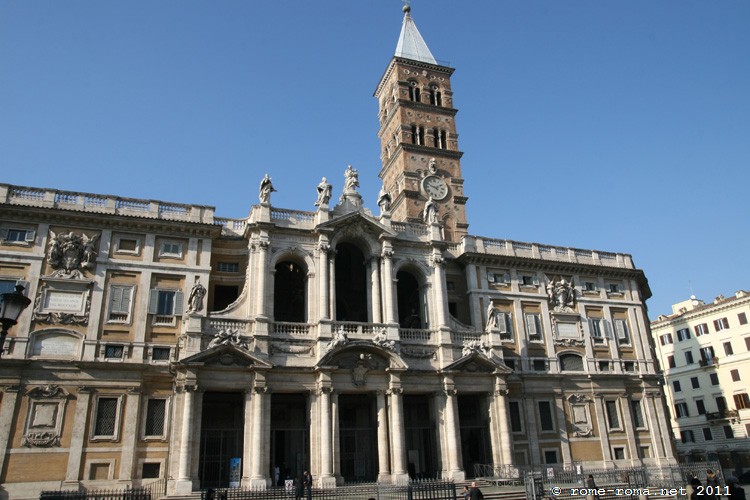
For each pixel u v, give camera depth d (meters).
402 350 48.25
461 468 46.31
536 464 51.59
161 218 47.03
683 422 87.44
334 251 49.97
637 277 65.19
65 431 40.47
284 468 46.69
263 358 43.75
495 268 58.34
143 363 43.09
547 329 57.66
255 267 47.28
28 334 41.53
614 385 58.19
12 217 43.91
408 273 56.88
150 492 37.06
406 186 69.38
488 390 49.94
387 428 45.72
